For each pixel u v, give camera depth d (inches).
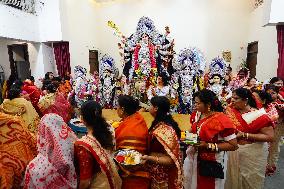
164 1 404.8
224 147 84.0
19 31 297.0
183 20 399.9
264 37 311.7
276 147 151.3
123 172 81.8
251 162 103.1
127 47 267.0
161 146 79.0
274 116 125.0
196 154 91.6
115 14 429.1
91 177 69.1
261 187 104.9
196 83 226.2
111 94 250.8
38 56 342.3
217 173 86.4
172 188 82.7
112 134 78.2
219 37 389.7
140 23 256.4
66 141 68.2
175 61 248.5
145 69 249.1
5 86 300.8
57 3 319.6
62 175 66.1
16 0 296.0
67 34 338.0
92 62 419.5
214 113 87.1
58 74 350.3
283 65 240.5
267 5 236.7
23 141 74.6
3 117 72.3
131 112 83.9
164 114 82.4
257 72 335.9
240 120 102.7
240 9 380.2
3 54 364.2
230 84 261.1
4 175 66.2
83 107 72.9
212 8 387.2
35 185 64.8
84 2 385.7
